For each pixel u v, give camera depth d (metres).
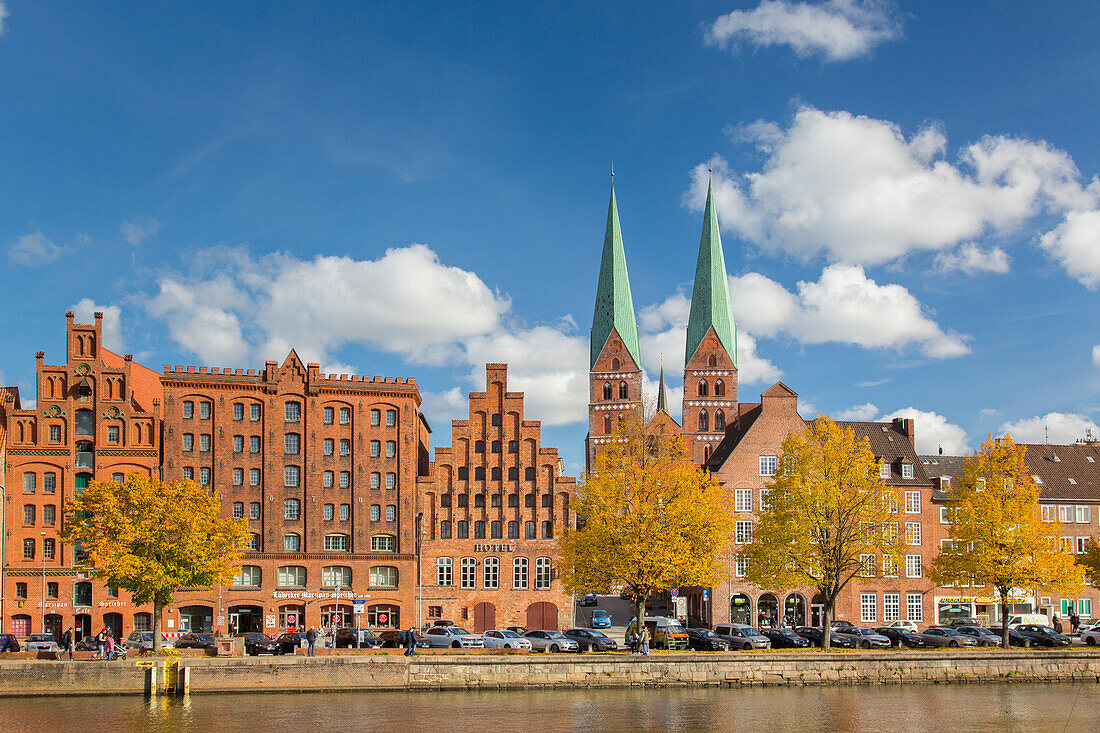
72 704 67.69
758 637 88.31
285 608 106.75
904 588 117.56
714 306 195.50
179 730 59.31
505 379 114.19
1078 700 71.00
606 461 88.00
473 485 112.25
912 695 72.81
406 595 109.06
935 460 131.00
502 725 61.28
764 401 119.94
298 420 110.81
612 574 84.00
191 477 107.88
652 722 62.31
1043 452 132.75
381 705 67.81
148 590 81.31
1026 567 88.56
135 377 115.00
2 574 101.81
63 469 104.75
